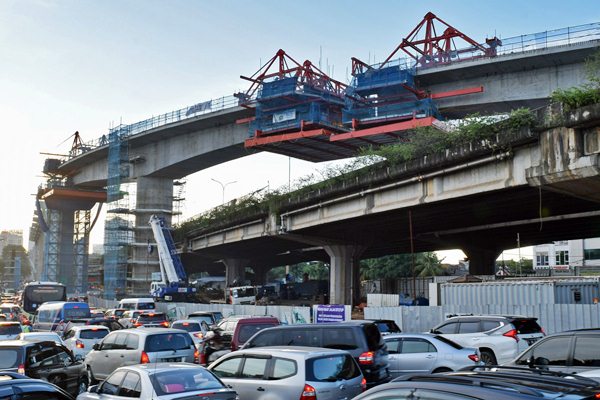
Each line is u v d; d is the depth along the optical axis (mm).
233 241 68250
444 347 15180
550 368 10094
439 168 33812
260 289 86438
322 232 56500
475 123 30297
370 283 75625
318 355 10906
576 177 24234
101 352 17562
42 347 15211
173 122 73812
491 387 4562
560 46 46531
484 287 30953
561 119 24406
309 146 67875
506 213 43438
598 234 57688
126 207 83500
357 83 59312
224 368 11828
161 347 16625
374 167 39625
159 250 71625
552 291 28375
